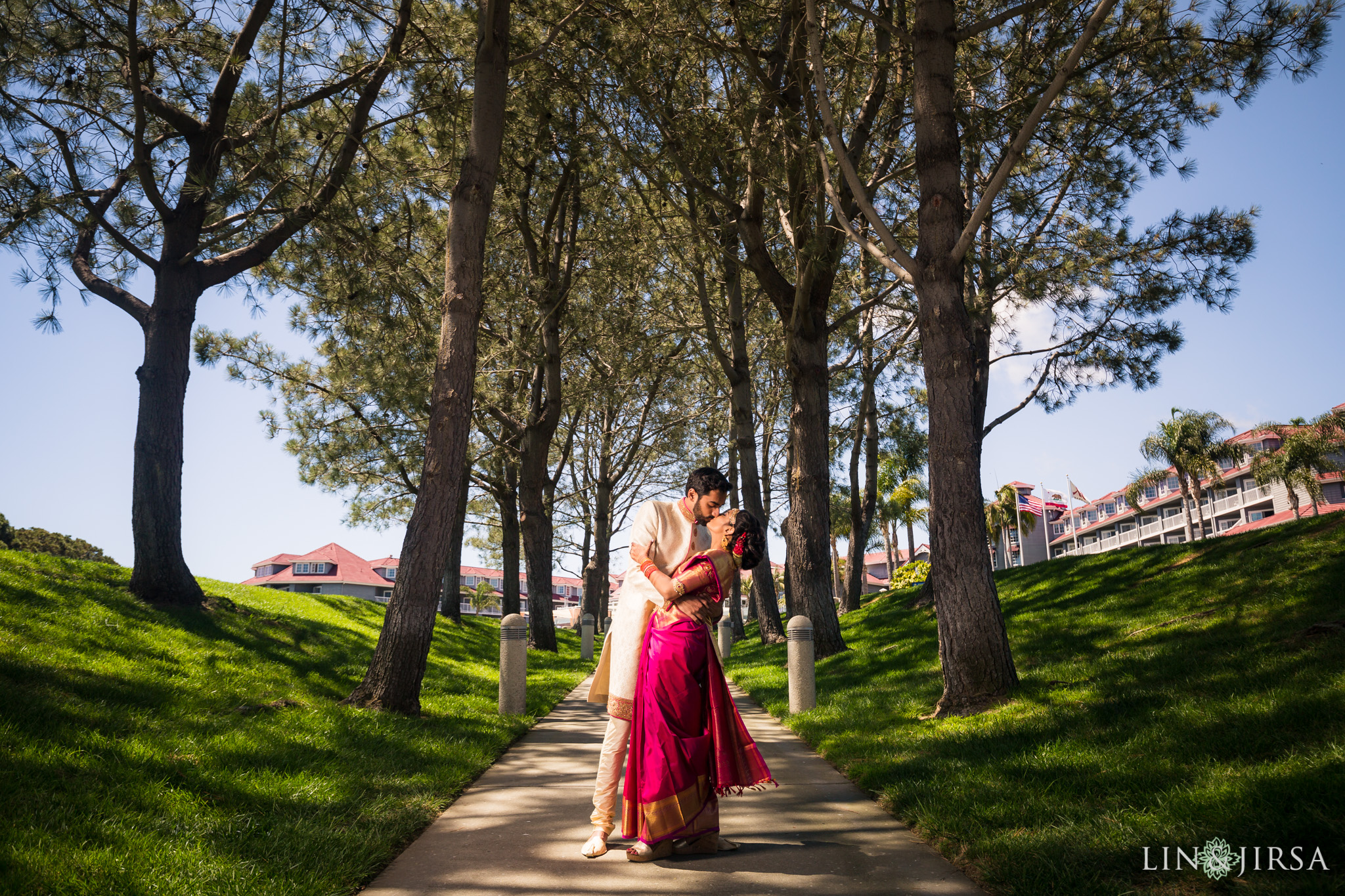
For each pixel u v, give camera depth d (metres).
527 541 20.39
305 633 12.18
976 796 4.32
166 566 11.02
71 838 3.36
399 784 5.16
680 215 13.82
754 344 24.61
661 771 3.81
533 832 4.31
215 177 11.20
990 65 11.95
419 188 13.55
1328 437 46.16
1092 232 14.77
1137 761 4.43
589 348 20.97
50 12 9.89
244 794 4.45
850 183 8.20
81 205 10.93
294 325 17.53
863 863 3.65
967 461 7.68
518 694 9.24
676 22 10.86
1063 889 2.98
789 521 14.40
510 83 12.64
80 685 6.28
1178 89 11.57
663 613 4.10
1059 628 10.53
